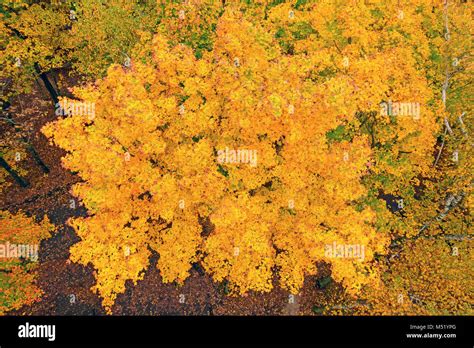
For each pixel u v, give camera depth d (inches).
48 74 1122.7
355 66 578.2
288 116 499.5
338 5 620.7
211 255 642.8
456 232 745.0
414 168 756.6
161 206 552.7
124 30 788.0
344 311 719.7
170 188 521.3
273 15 641.6
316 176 579.2
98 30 786.8
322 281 812.0
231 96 484.4
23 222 802.2
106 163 481.4
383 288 692.1
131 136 510.3
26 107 1083.3
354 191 541.3
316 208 567.5
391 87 606.2
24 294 695.7
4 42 817.5
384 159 666.2
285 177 554.9
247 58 524.7
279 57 546.9
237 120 521.0
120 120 519.2
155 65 550.9
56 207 963.3
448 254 722.8
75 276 860.0
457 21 775.7
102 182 521.7
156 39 521.7
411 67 614.5
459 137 801.6
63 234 919.7
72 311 806.5
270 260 590.9
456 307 660.7
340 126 622.5
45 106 1097.4
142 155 547.8
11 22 805.9
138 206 593.3
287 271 624.4
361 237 525.7
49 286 838.5
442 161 901.2
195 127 522.6
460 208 776.3
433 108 716.0
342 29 633.0
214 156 558.6
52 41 887.1
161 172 574.9
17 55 792.3
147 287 845.8
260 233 561.9
